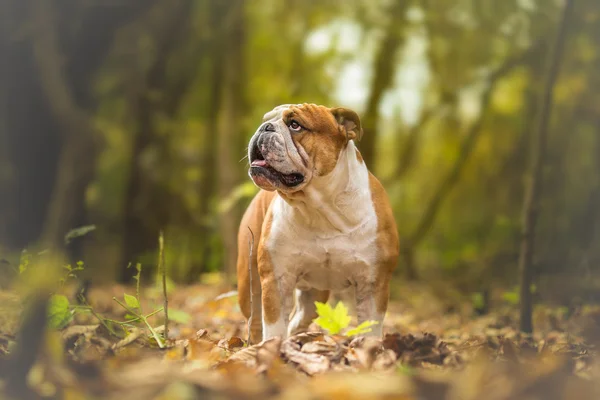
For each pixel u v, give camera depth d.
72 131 11.67
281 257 4.79
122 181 17.83
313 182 4.62
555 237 14.10
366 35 15.59
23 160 11.83
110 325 4.87
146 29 13.98
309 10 15.89
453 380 3.43
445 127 18.59
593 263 10.84
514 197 17.27
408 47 15.60
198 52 15.59
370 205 4.81
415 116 16.50
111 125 16.53
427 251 19.05
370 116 14.18
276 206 4.86
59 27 11.20
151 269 14.47
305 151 4.59
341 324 4.07
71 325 4.70
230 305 8.43
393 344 4.06
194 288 11.77
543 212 14.36
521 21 13.90
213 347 4.27
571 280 10.11
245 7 15.09
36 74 11.20
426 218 15.20
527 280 6.20
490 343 4.71
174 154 17.28
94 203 17.83
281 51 17.00
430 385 3.34
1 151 12.13
